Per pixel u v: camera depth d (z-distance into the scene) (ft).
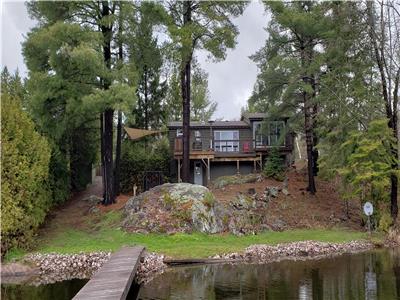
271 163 96.89
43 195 71.15
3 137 59.11
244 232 72.69
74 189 102.89
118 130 93.71
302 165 126.52
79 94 73.51
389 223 72.18
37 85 72.95
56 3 75.46
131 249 57.93
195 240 67.51
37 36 70.79
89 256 57.93
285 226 77.51
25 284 46.52
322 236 70.49
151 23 78.23
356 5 76.54
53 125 76.84
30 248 62.54
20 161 61.62
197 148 106.11
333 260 55.72
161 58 81.82
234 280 45.27
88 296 32.60
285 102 89.20
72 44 71.87
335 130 78.07
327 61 81.20
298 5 87.56
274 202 84.69
